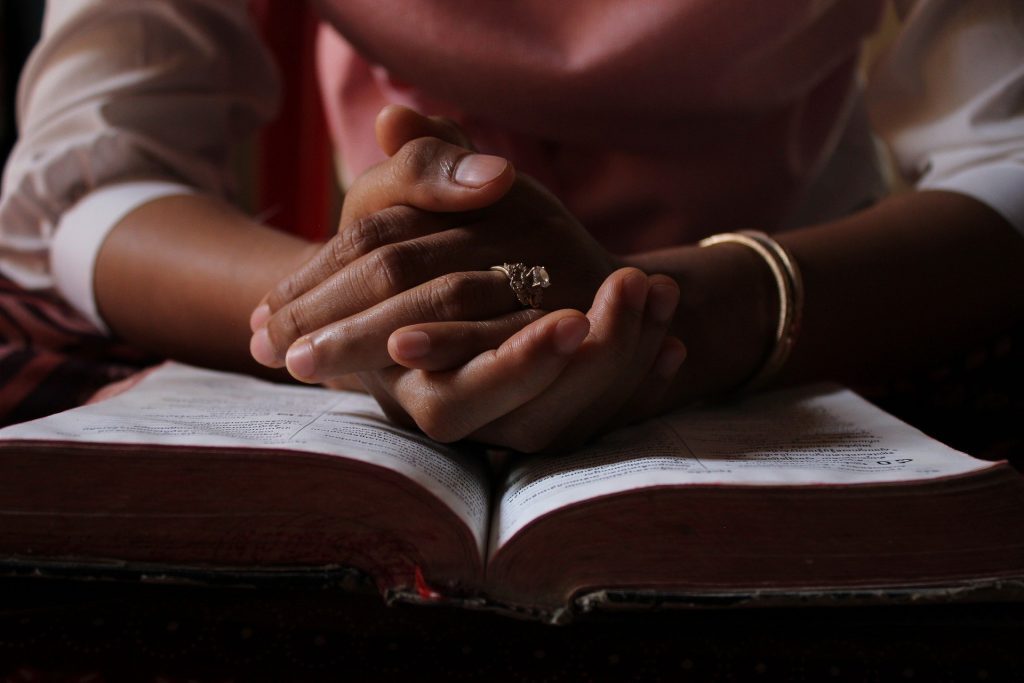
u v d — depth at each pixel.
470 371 0.58
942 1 0.75
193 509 0.55
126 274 0.72
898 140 0.79
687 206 0.78
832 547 0.54
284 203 1.19
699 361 0.65
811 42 0.75
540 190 0.62
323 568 0.55
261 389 0.66
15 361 0.70
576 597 0.54
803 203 0.86
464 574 0.54
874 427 0.61
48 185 0.77
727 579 0.54
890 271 0.68
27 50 1.30
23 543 0.55
